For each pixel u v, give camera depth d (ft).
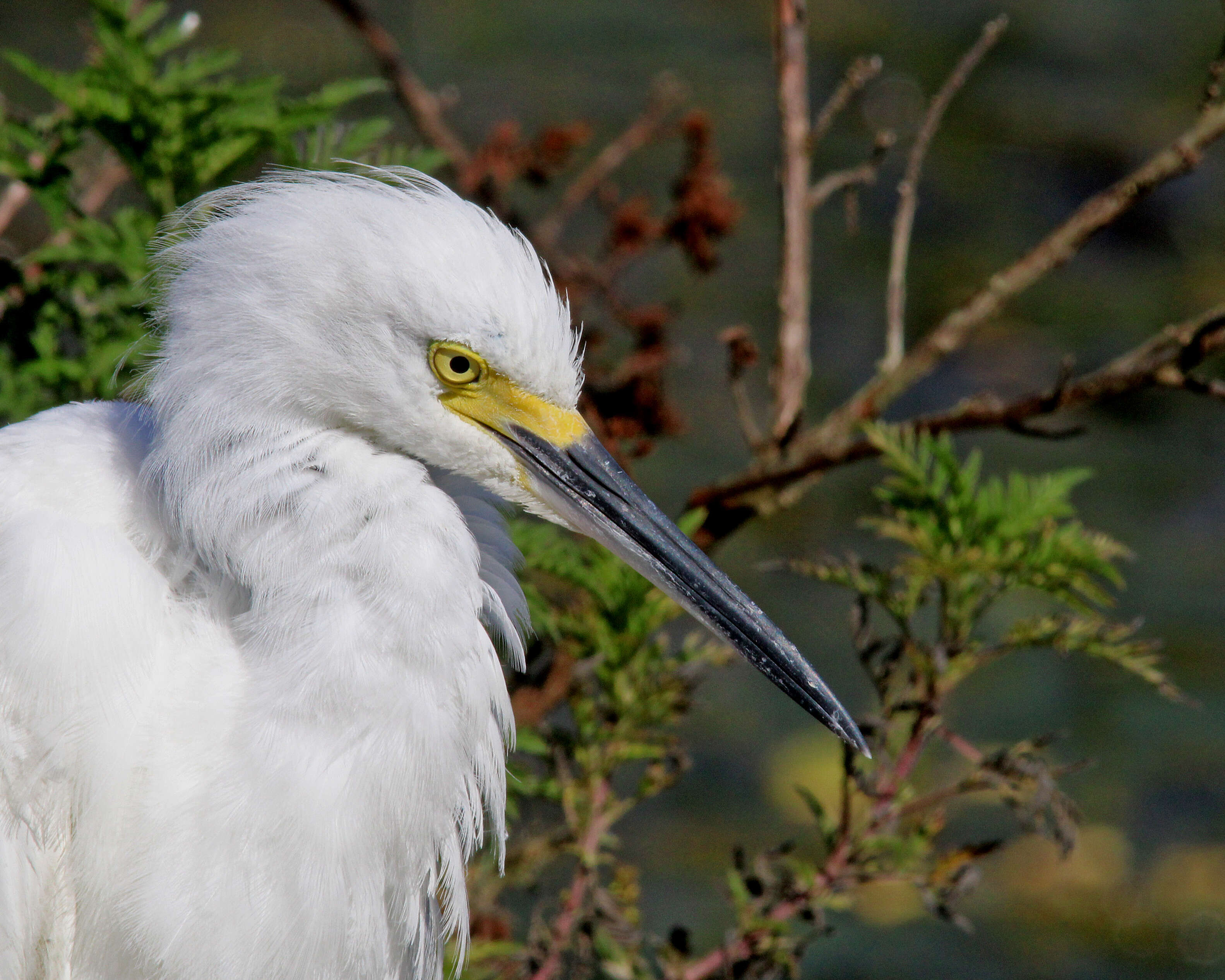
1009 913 40.16
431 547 17.62
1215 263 62.59
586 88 69.31
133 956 17.57
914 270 61.05
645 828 40.63
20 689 17.34
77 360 23.93
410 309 17.29
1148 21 79.97
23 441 18.72
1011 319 59.26
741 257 59.21
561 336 18.21
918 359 24.90
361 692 17.19
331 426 17.94
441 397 18.04
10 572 17.57
